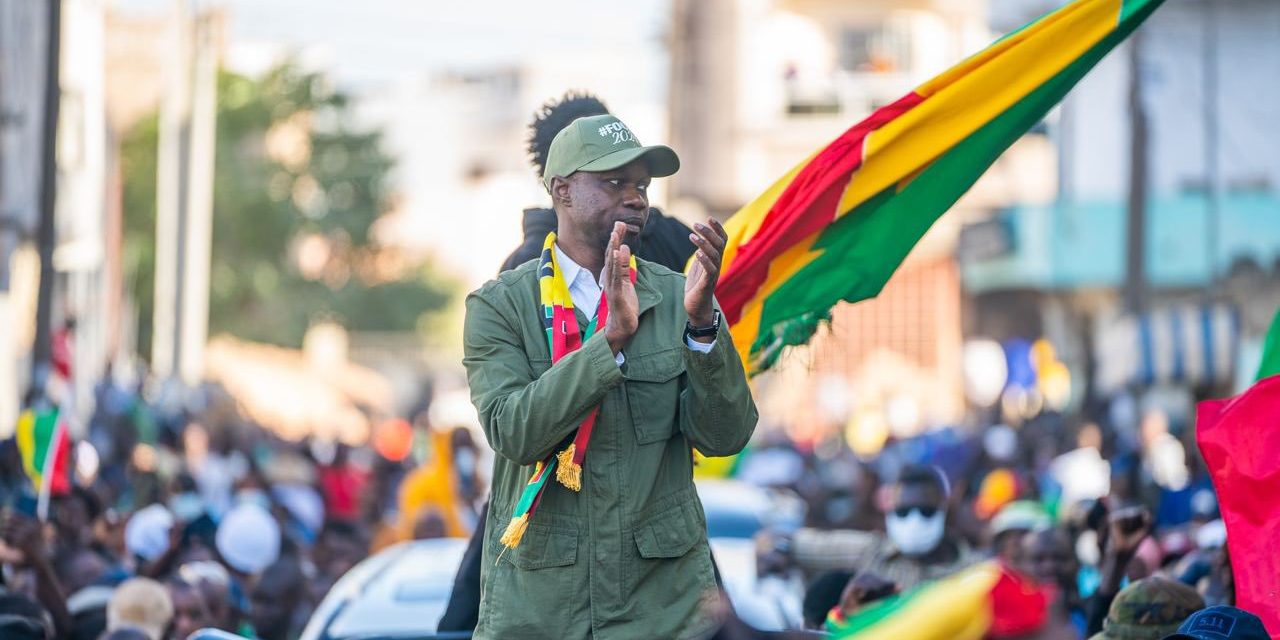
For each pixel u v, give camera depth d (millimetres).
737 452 8125
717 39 70750
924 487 12961
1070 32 10742
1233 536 9680
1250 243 53562
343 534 21484
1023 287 65125
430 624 12211
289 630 16906
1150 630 9703
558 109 10656
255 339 83188
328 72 87000
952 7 70125
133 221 78438
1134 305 45125
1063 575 13891
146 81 79812
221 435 34406
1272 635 9359
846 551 15922
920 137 10734
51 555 15867
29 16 41906
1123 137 59812
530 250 10062
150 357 77812
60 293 50188
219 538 18469
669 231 10562
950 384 67562
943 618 4383
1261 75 54469
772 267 10758
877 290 10852
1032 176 68375
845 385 66750
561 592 7891
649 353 8047
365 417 72188
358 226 87125
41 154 31047
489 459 30312
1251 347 46594
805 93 70750
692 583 8047
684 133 71125
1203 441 9867
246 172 84812
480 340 8094
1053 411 44188
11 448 19672
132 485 26438
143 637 12797
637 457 7953
